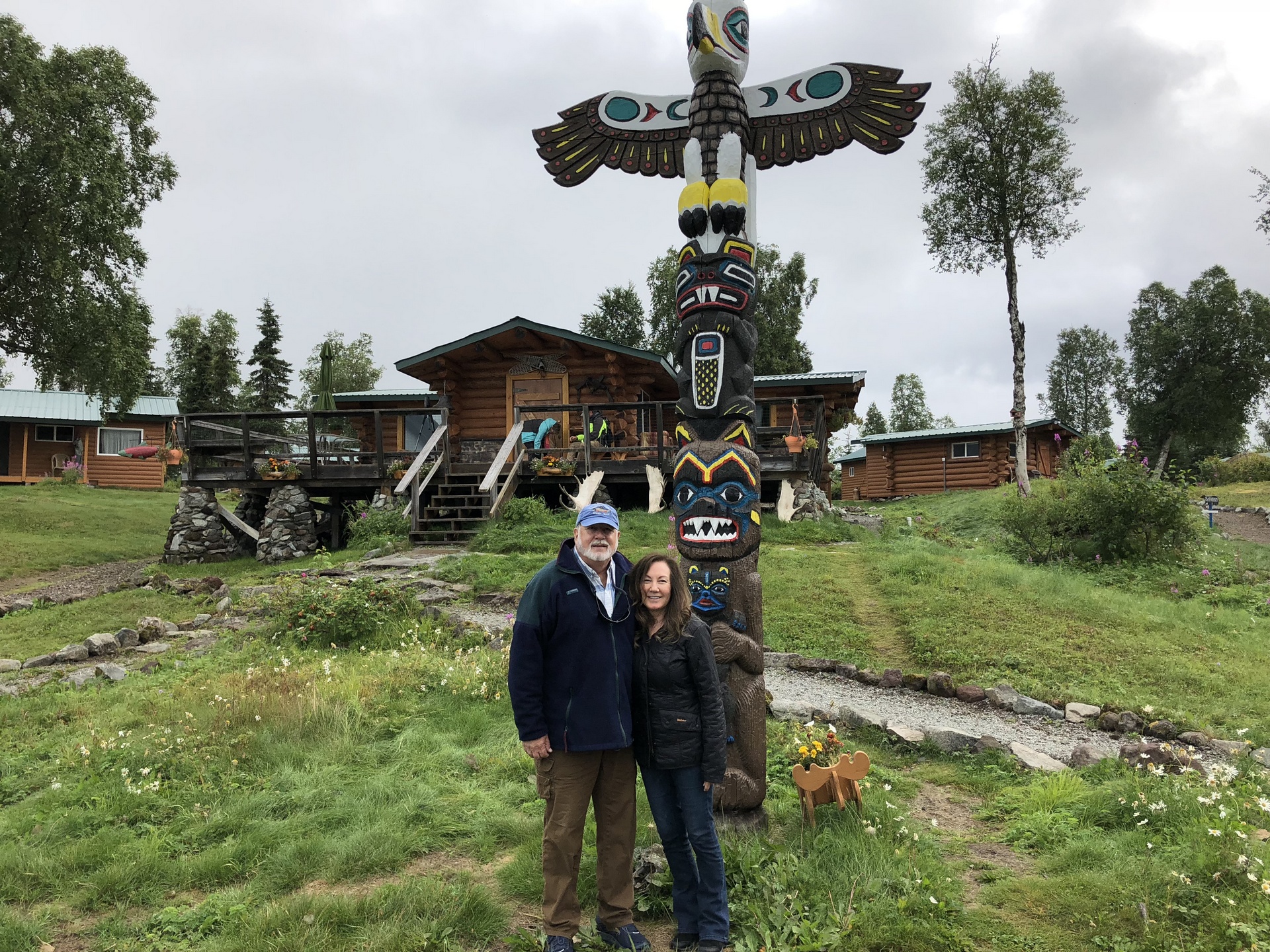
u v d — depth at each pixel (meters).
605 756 3.35
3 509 20.75
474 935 3.37
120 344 20.53
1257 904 3.31
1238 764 5.77
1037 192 20.00
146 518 22.62
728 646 4.30
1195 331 34.69
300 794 4.75
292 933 3.27
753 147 5.43
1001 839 4.48
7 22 17.88
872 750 6.04
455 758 5.36
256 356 44.12
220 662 7.93
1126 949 3.19
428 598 10.10
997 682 7.63
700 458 4.50
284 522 15.32
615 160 5.80
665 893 3.67
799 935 3.24
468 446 18.81
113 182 19.14
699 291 4.69
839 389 22.22
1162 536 13.50
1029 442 28.08
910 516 19.64
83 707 6.50
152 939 3.37
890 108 5.25
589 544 3.34
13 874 3.83
